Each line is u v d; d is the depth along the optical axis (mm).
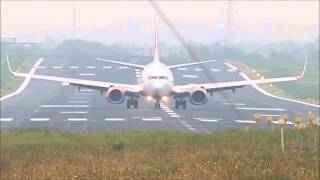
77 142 162625
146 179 85312
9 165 113438
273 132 166250
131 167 99375
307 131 157500
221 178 82812
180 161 109000
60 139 170375
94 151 137375
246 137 157125
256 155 112688
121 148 142875
